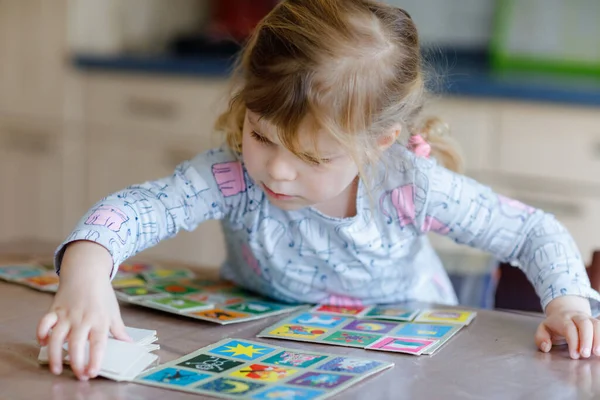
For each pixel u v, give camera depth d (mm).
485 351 821
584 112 2018
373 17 924
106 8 2607
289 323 903
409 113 989
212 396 667
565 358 811
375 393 684
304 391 678
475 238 1067
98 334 732
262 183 909
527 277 1055
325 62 856
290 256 1049
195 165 1020
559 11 2447
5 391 666
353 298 1080
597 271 1072
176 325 883
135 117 2500
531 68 2484
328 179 882
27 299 953
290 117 838
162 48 2785
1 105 2680
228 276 1135
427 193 1033
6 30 2613
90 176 2598
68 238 836
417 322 921
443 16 2701
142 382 693
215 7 2936
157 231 940
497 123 2102
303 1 911
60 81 2574
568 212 2076
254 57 895
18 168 2699
